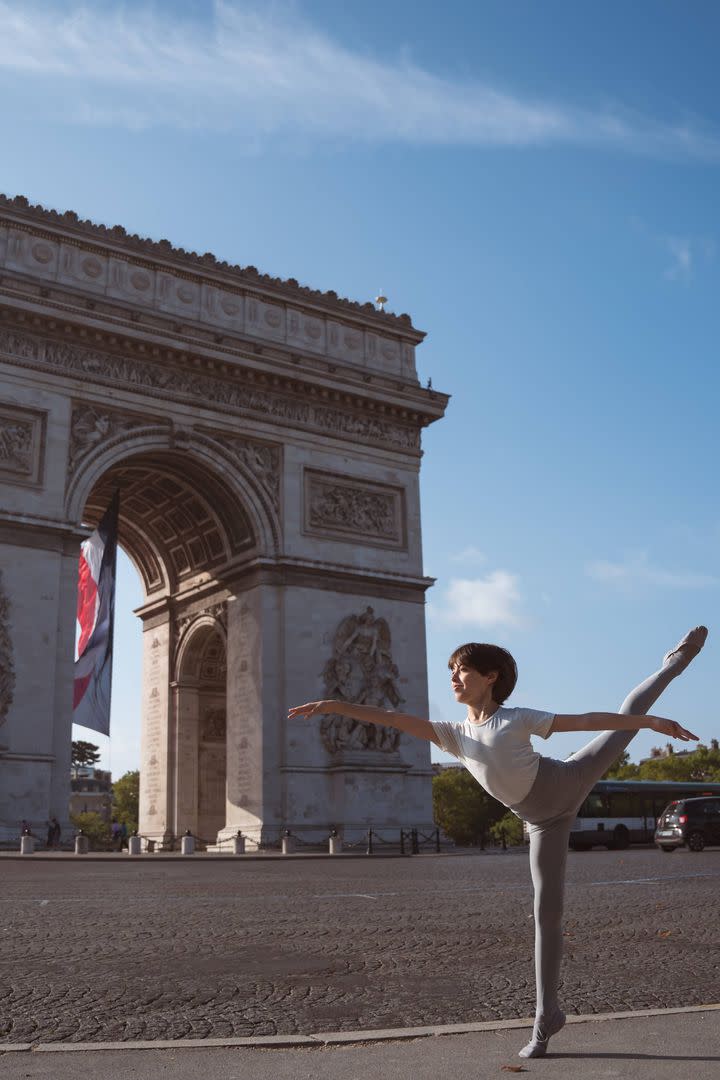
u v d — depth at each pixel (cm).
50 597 6600
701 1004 1093
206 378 7625
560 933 782
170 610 8706
